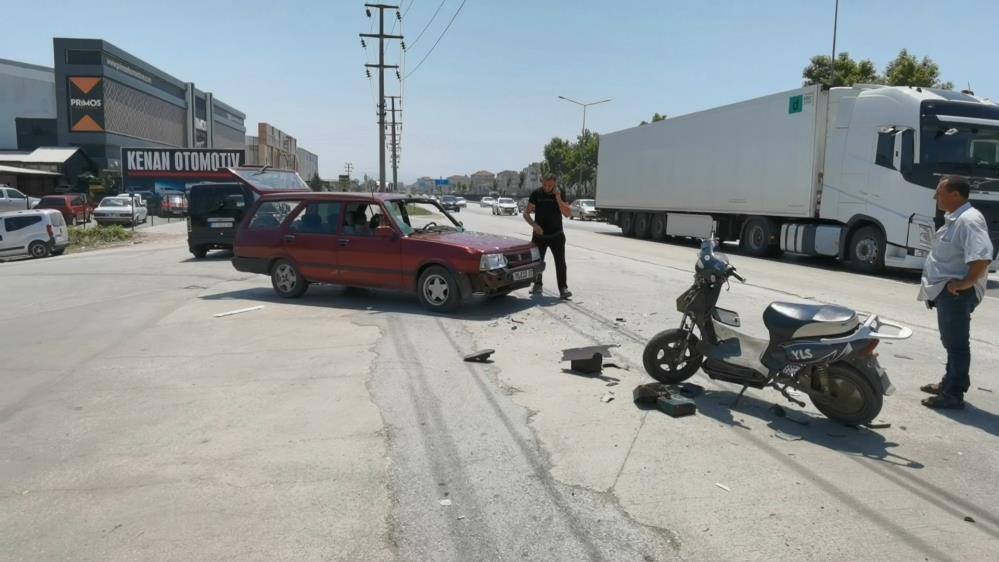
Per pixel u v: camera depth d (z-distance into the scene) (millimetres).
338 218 10062
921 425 4961
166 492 3926
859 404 4797
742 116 18781
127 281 13125
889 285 12578
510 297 10391
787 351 4953
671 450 4469
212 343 7617
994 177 13023
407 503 3764
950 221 5215
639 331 7969
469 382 5973
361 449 4516
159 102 76938
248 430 4891
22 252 21594
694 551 3268
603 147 27859
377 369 6398
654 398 5301
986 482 4023
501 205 54500
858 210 14750
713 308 5641
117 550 3305
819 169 16125
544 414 5156
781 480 4031
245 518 3607
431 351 7082
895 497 3824
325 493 3887
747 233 19094
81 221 37094
